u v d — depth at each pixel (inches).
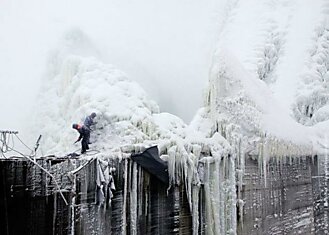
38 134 578.9
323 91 986.1
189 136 460.1
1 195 291.1
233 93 539.5
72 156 365.4
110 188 355.9
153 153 393.7
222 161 476.7
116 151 381.1
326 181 679.7
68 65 581.3
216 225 458.0
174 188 418.9
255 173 532.4
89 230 339.9
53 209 318.7
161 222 402.9
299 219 608.4
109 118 479.2
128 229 371.2
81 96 518.6
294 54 1069.8
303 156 631.2
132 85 550.6
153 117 511.2
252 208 518.6
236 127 520.4
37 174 312.0
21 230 299.1
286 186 587.2
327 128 706.8
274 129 579.2
